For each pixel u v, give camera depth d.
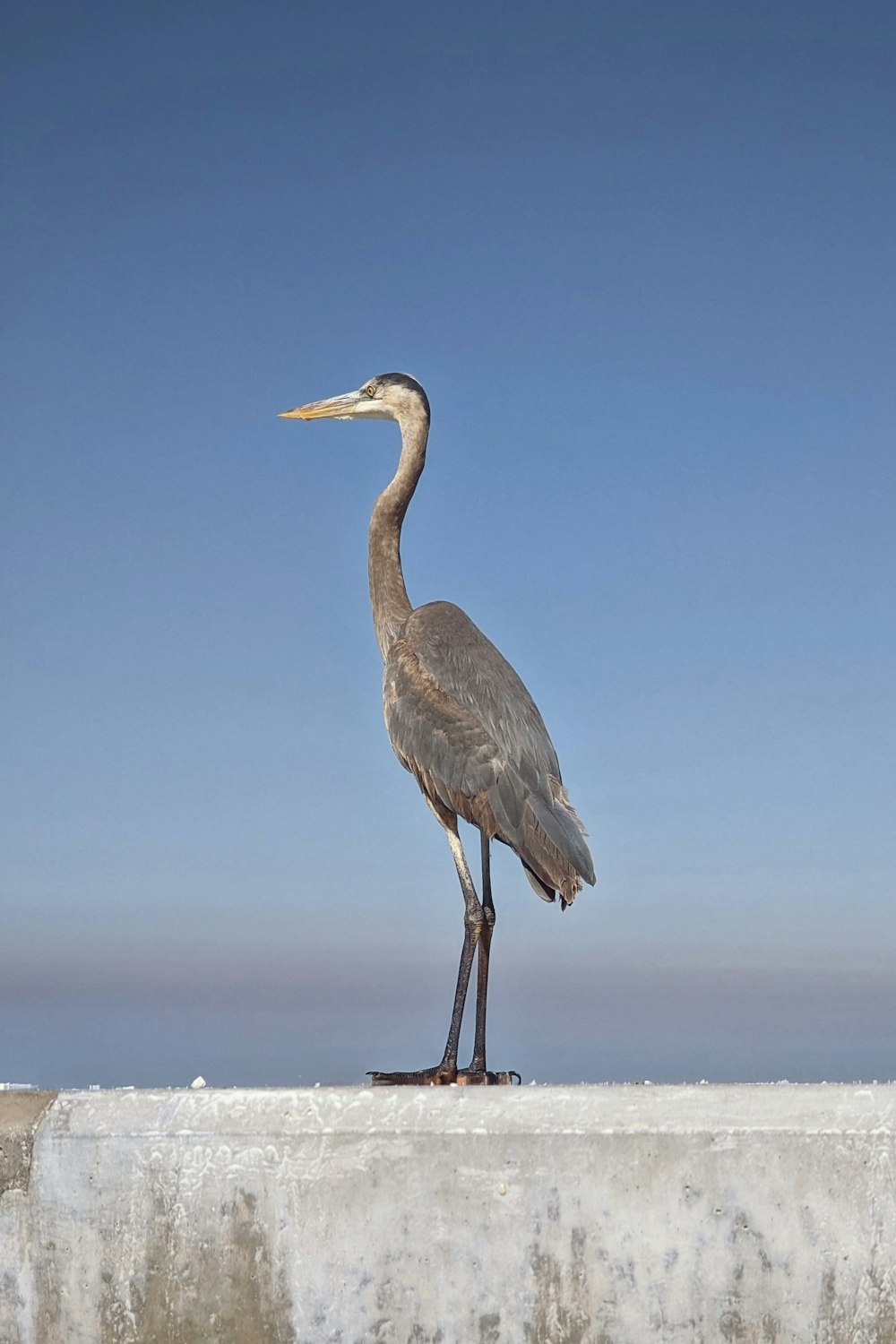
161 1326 4.83
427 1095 4.97
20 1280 4.90
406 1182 4.84
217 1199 4.87
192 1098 5.02
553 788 6.42
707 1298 4.77
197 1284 4.84
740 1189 4.82
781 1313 4.77
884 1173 4.82
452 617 6.72
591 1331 4.77
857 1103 4.92
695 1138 4.84
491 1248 4.81
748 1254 4.79
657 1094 4.98
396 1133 4.88
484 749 6.17
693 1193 4.81
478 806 6.14
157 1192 4.89
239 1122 4.95
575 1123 4.87
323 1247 4.83
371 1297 4.80
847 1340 4.76
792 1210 4.81
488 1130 4.86
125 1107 5.02
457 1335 4.78
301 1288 4.82
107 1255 4.88
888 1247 4.79
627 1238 4.80
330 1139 4.88
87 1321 4.86
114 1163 4.92
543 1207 4.82
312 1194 4.85
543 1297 4.79
